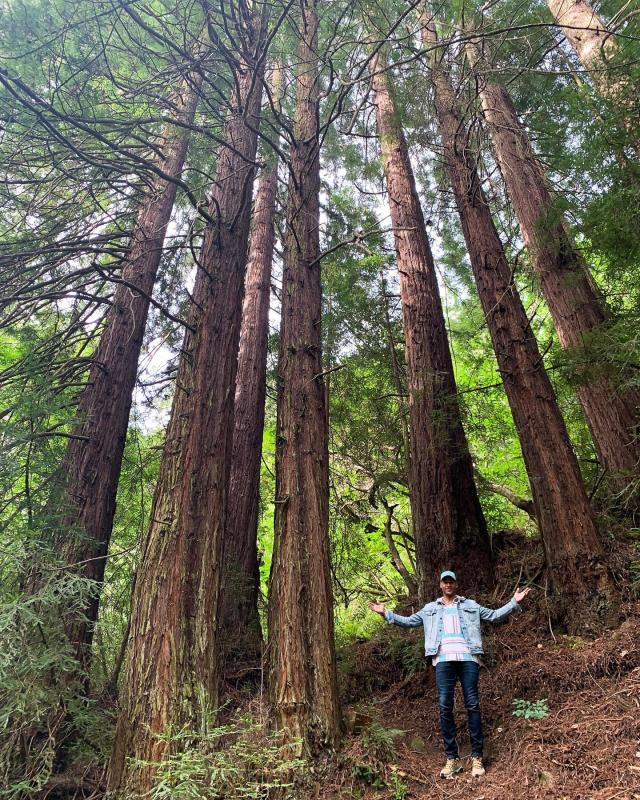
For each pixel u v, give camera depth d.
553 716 3.71
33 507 4.90
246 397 8.65
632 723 3.22
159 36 5.75
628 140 4.34
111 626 5.65
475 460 8.96
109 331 6.48
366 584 9.91
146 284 6.90
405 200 8.48
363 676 5.87
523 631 5.09
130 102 6.50
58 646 3.84
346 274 8.80
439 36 7.20
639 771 2.83
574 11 6.44
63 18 5.29
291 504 4.36
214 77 7.79
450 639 3.88
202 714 3.44
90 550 5.09
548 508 5.09
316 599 4.01
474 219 7.00
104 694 4.81
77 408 6.04
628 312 4.63
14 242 5.84
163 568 3.87
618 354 4.34
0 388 5.46
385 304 9.26
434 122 7.77
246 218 5.82
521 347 5.88
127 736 3.36
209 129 7.11
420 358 7.28
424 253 8.11
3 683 3.36
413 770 3.56
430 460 6.66
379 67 7.88
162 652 3.58
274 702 3.64
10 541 4.17
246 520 7.80
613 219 4.32
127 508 7.50
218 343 4.91
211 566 4.02
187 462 4.30
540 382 5.65
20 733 3.62
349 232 8.85
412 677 5.46
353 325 9.04
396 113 7.11
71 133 5.97
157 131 7.89
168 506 4.13
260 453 8.52
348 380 8.98
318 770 3.34
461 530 6.35
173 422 4.55
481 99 7.63
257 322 9.27
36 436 4.88
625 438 5.77
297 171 6.18
